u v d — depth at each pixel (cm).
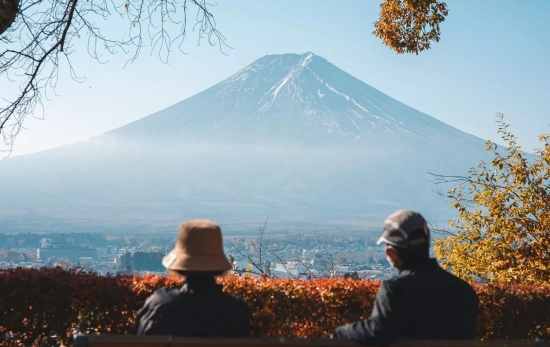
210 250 387
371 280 659
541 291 675
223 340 318
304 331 610
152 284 589
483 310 661
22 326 569
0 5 722
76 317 577
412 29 1226
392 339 360
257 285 611
